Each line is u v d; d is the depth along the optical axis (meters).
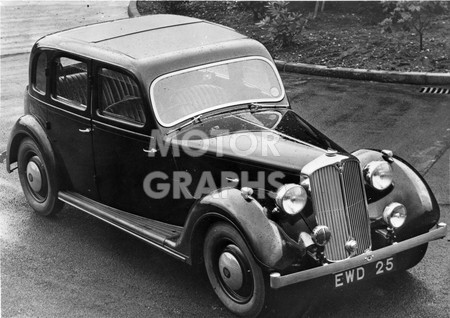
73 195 6.71
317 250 4.86
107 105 6.07
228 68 6.08
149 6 17.47
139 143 5.84
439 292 5.45
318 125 9.20
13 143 7.13
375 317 5.13
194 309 5.34
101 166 6.28
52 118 6.66
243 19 14.82
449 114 9.35
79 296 5.59
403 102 9.96
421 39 11.60
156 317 5.24
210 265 5.31
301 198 4.87
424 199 5.38
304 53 12.39
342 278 5.01
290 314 5.02
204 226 5.29
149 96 5.70
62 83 6.53
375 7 13.84
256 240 4.76
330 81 11.26
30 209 7.33
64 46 6.48
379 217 5.34
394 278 5.67
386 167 5.34
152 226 5.92
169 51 6.02
